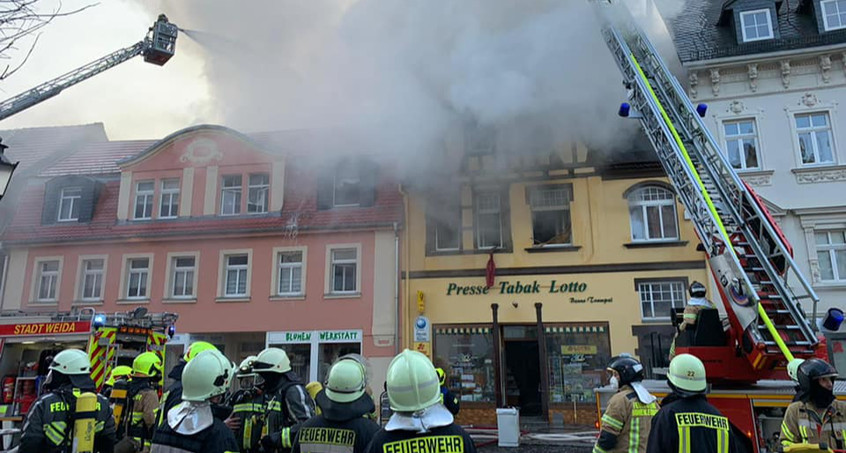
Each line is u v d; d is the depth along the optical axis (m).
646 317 14.92
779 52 14.77
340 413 3.06
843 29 14.84
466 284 15.98
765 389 6.40
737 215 8.00
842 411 4.16
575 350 14.99
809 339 6.38
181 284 17.69
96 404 4.33
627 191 15.64
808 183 14.46
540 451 10.50
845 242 14.11
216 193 18.19
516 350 15.87
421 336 15.66
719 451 3.34
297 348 16.62
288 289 17.06
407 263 16.39
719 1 17.12
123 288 17.70
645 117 10.10
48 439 3.99
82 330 10.36
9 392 10.63
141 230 18.11
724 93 15.33
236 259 17.62
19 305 18.05
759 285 7.12
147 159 18.94
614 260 15.31
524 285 15.66
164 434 3.21
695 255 14.89
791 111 14.88
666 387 6.73
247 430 4.56
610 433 4.22
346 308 16.36
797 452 4.00
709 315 7.12
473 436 12.73
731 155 15.13
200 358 3.38
